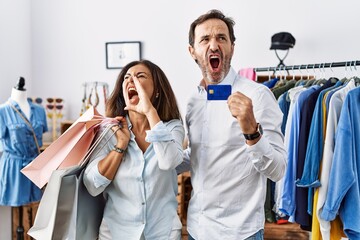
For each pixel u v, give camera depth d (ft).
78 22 12.03
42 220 3.86
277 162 3.86
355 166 5.56
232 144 4.20
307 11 10.80
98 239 4.33
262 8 11.03
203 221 4.33
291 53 10.93
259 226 4.21
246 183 4.19
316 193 5.98
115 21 11.84
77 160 4.21
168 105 4.34
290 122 6.75
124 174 3.99
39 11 12.16
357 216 5.47
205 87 4.62
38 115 9.11
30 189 8.58
